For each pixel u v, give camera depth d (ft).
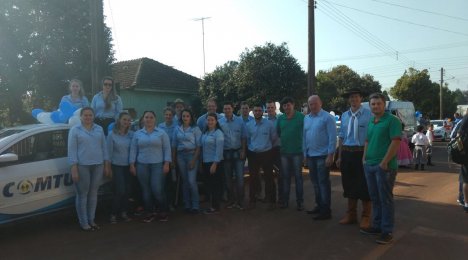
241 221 22.84
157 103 80.89
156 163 22.68
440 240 18.94
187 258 17.07
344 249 17.85
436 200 27.73
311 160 23.34
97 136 21.21
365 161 19.30
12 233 20.99
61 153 21.76
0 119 54.44
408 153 45.75
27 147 20.48
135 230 21.35
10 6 51.24
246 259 16.83
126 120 22.65
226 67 87.10
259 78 78.13
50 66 53.72
